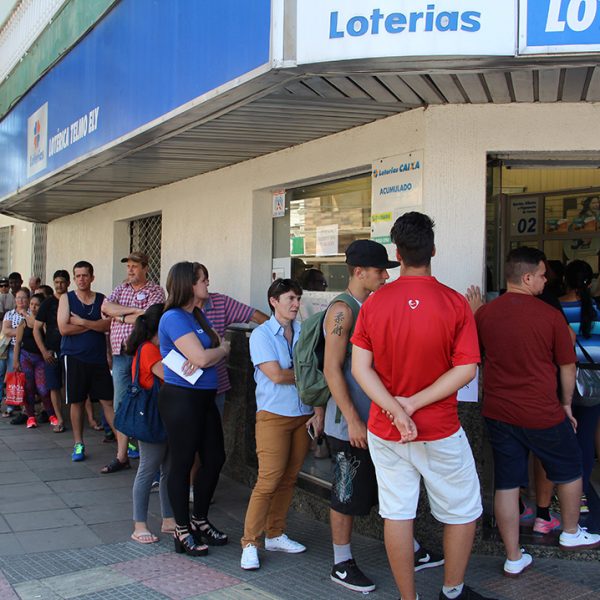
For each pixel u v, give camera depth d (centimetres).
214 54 439
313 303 613
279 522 453
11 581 403
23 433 824
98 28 632
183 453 437
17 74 908
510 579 404
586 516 468
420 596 386
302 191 632
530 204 661
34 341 856
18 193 890
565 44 342
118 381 632
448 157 473
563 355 398
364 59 362
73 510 537
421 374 323
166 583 402
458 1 350
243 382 614
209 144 589
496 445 404
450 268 472
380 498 343
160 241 879
